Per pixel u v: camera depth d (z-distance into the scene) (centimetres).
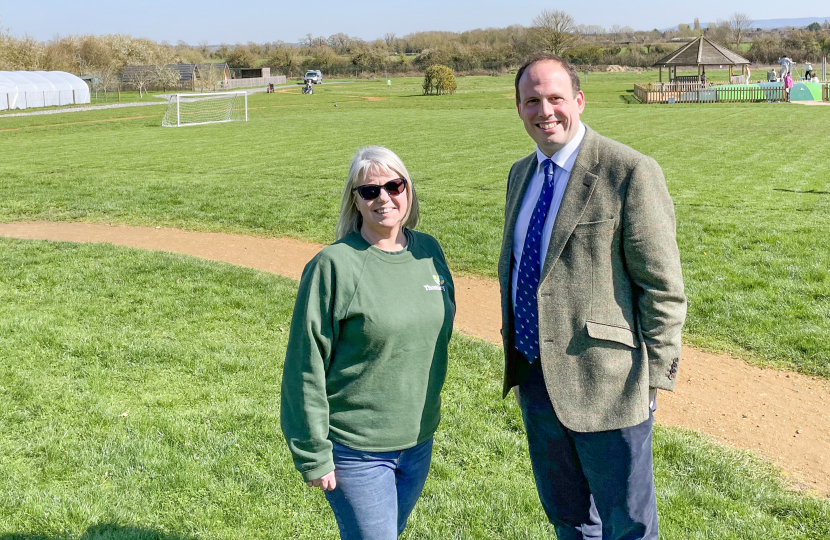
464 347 654
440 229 1101
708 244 964
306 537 380
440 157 1995
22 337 662
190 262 945
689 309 738
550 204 281
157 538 373
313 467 267
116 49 9156
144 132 2992
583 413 274
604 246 267
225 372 596
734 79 5216
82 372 589
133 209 1320
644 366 270
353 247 279
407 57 11500
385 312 270
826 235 987
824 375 591
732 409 542
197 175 1709
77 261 950
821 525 386
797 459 471
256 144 2420
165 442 473
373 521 275
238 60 10631
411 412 281
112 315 739
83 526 380
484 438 482
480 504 403
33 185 1572
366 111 4003
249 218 1239
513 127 2848
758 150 2012
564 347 275
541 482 310
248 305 778
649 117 3188
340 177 1662
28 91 4966
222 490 419
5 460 448
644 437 277
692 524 384
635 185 260
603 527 296
